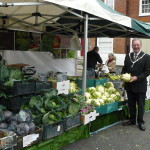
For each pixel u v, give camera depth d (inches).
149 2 790.5
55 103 181.0
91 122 223.1
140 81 229.3
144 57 227.0
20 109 167.3
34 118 161.3
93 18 217.2
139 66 227.3
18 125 148.3
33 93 180.1
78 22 273.7
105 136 218.2
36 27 293.4
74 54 341.7
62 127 176.2
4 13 244.7
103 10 196.1
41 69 296.7
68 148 187.3
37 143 158.9
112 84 278.4
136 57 230.4
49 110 173.3
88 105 209.2
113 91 265.6
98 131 230.4
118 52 828.0
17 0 227.5
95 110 211.2
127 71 236.8
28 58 283.7
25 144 147.3
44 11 253.4
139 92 230.7
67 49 327.9
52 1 152.3
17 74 182.4
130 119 251.0
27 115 154.9
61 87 222.2
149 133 230.4
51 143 173.2
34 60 289.4
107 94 253.9
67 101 191.3
